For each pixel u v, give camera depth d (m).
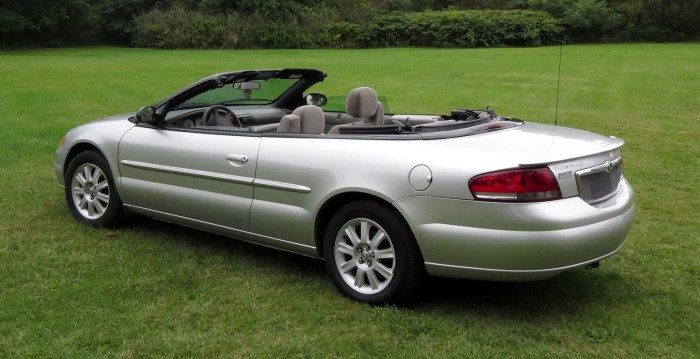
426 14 41.47
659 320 3.90
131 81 18.12
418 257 3.85
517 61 27.31
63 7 37.00
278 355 3.44
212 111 5.16
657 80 19.48
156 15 38.62
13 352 3.39
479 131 4.19
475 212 3.61
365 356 3.45
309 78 5.84
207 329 3.72
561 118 12.58
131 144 5.14
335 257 4.17
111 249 5.00
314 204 4.14
